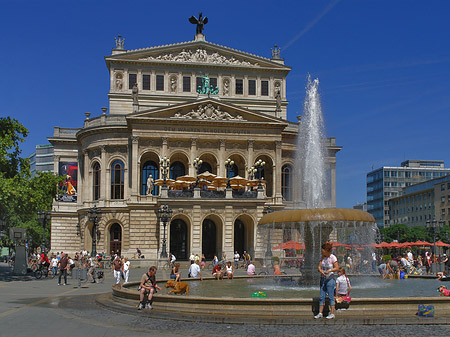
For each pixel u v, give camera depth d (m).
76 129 94.12
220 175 80.88
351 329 18.95
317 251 31.41
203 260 67.38
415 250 128.00
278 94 85.06
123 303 24.92
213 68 92.94
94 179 85.12
